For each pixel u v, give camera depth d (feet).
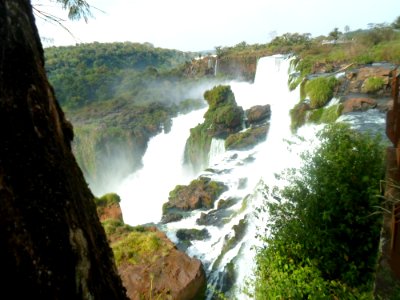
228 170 60.54
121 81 163.63
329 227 17.90
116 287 5.59
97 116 132.16
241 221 38.42
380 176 17.94
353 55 81.15
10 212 3.73
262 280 16.26
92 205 5.56
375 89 55.16
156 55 253.24
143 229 27.89
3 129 3.82
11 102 3.94
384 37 89.45
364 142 20.16
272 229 20.15
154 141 109.50
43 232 4.02
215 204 53.47
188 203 54.75
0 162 3.71
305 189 19.71
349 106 49.93
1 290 3.67
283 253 17.58
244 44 168.04
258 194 38.55
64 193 4.41
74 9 7.64
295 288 14.62
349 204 17.67
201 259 38.83
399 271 10.02
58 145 4.61
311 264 15.64
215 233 44.65
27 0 4.66
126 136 109.09
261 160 59.93
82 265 4.58
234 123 81.15
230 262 33.58
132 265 23.03
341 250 17.20
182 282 22.11
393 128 12.91
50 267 4.05
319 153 21.59
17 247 3.77
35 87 4.30
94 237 5.22
